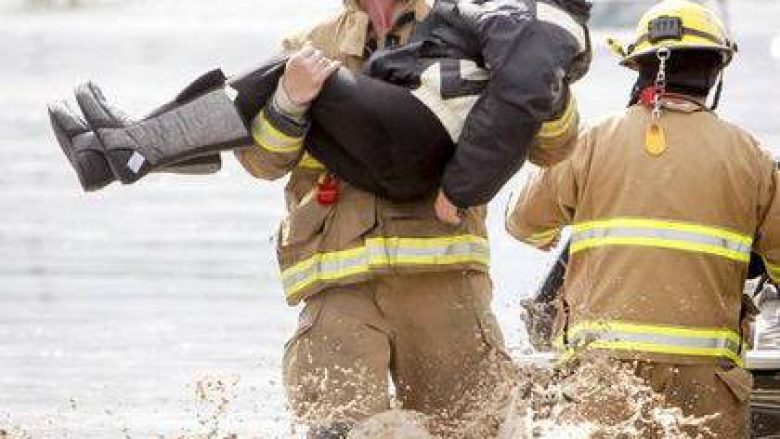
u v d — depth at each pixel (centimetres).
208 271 3303
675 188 1423
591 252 1444
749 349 1541
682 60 1449
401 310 1357
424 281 1358
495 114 1280
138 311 2859
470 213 1373
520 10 1294
